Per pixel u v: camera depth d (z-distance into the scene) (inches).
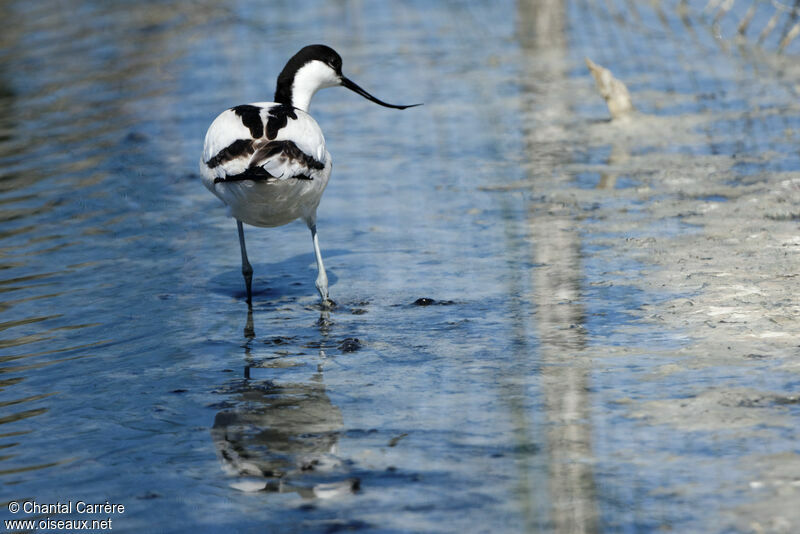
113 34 981.2
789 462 251.0
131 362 344.8
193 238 487.8
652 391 298.5
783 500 233.9
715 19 908.0
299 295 411.5
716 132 615.8
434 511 237.6
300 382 321.7
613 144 608.1
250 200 373.7
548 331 354.9
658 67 780.6
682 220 470.9
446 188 545.0
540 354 334.3
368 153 618.5
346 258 451.8
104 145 646.5
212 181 383.9
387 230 485.7
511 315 373.1
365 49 893.8
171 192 557.3
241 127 378.6
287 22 1011.9
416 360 336.2
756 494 237.3
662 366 317.1
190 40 945.5
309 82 473.7
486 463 260.4
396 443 274.5
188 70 837.2
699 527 225.0
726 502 234.5
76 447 281.0
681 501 236.1
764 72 746.8
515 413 289.0
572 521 230.1
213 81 798.5
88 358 349.1
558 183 541.3
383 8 1066.7
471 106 708.0
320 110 725.3
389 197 535.8
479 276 417.7
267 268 446.6
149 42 943.7
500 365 327.0
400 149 622.8
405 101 729.0
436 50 878.4
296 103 474.0
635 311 368.2
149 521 240.1
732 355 321.7
